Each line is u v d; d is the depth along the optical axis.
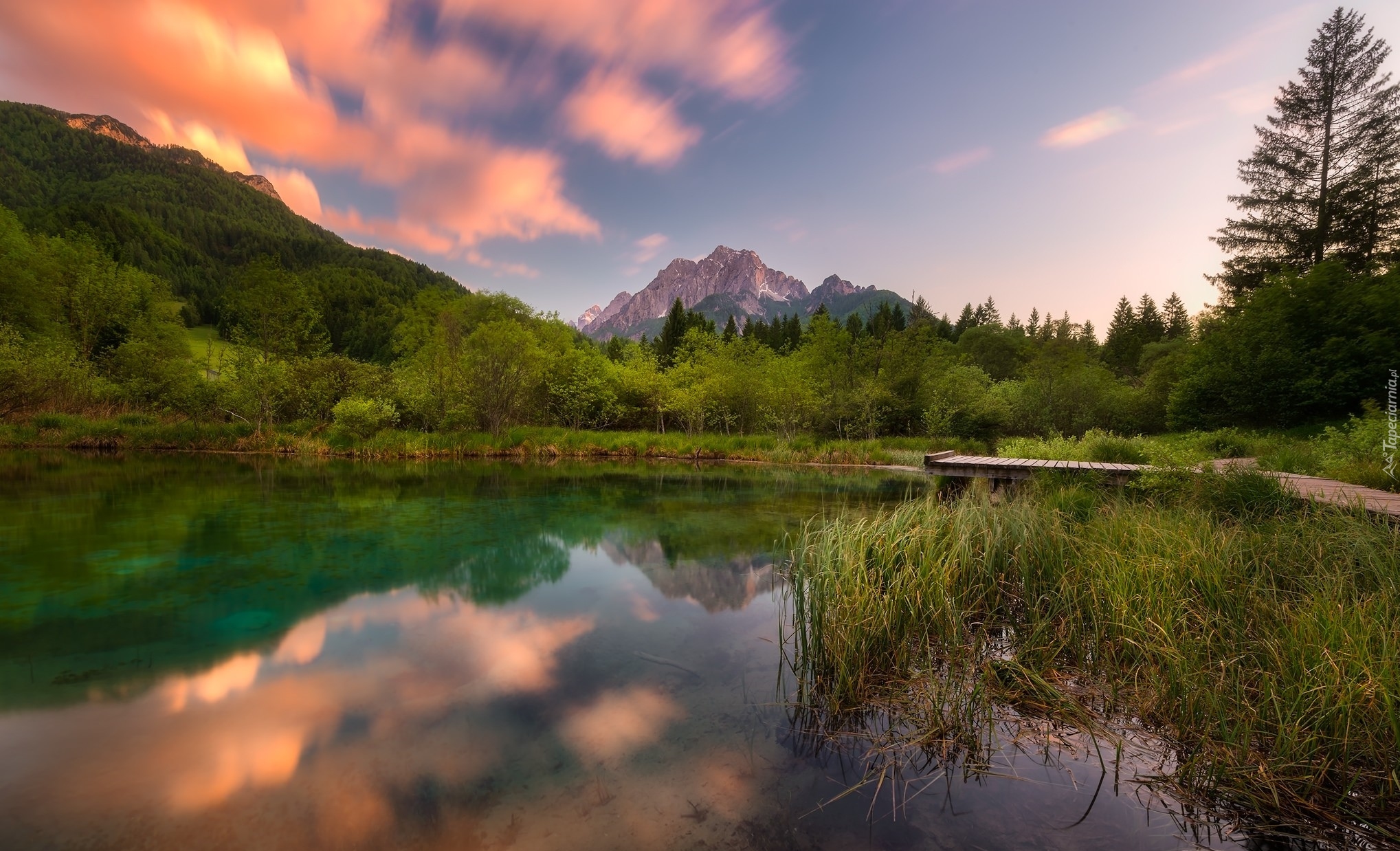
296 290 28.84
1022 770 2.37
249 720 2.62
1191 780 2.27
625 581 5.04
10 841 1.82
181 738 2.45
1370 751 2.16
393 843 1.85
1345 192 22.61
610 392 23.31
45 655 3.28
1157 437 16.69
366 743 2.45
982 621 3.86
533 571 5.25
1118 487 7.11
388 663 3.28
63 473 10.55
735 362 25.22
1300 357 14.87
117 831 1.88
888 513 8.25
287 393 17.27
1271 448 11.39
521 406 20.62
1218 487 5.62
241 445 15.38
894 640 3.31
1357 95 23.19
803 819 2.03
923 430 22.83
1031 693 2.97
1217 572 3.60
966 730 2.63
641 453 18.03
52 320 24.88
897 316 51.12
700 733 2.61
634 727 2.66
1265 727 2.44
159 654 3.32
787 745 2.53
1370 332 13.95
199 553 5.51
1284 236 24.28
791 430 20.95
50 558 5.20
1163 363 21.64
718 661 3.45
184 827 1.91
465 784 2.18
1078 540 4.51
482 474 12.71
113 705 2.73
